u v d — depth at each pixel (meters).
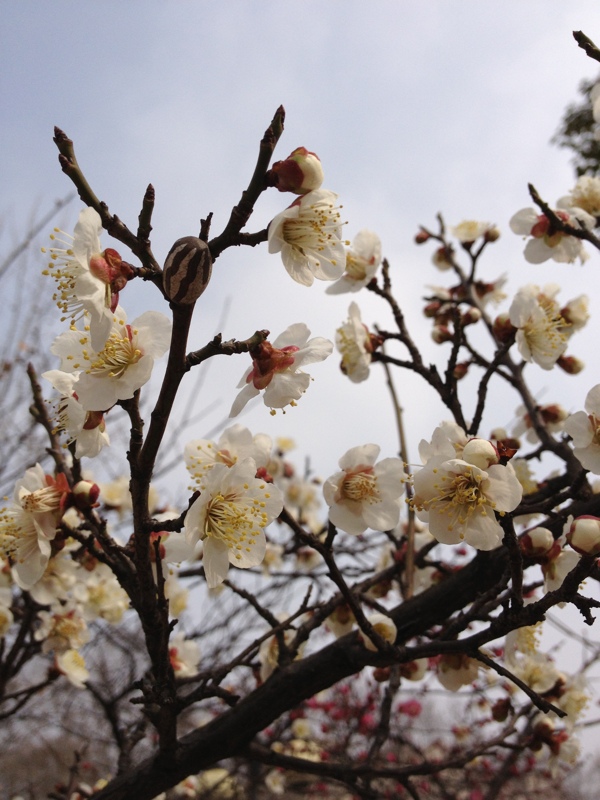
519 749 0.27
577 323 0.32
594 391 0.19
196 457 0.22
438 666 0.25
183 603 0.36
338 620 0.29
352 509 0.23
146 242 0.17
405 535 0.31
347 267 0.31
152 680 0.22
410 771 0.26
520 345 0.28
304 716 0.57
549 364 0.28
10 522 0.21
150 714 0.22
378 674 0.27
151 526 0.18
